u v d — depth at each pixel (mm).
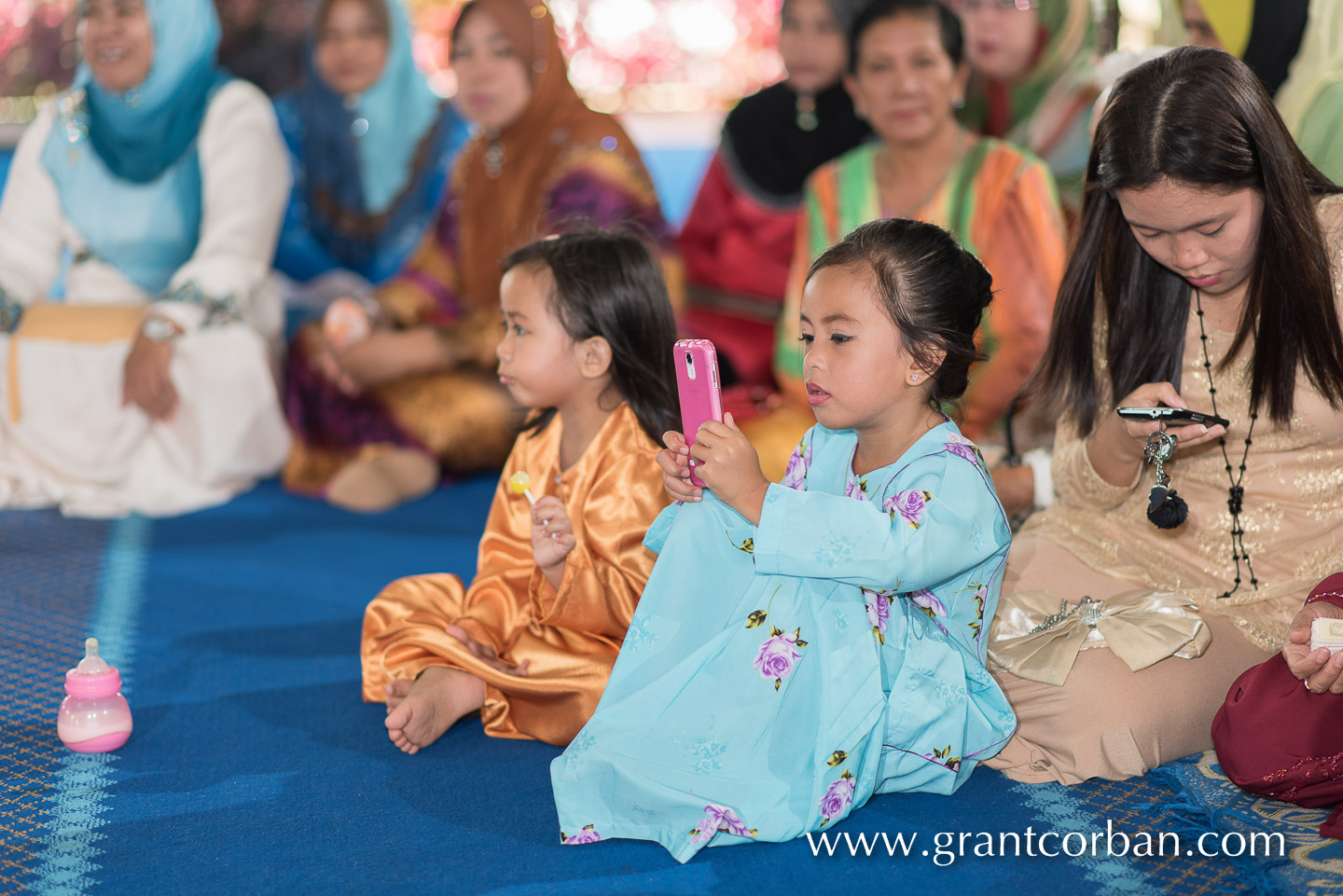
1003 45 2885
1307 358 1524
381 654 1870
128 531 2863
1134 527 1755
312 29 3711
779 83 3188
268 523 2920
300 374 3230
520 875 1385
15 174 3320
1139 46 2816
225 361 3086
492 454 3205
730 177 3240
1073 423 1790
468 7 3170
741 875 1378
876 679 1461
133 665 2055
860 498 1547
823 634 1479
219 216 3213
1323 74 2232
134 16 3145
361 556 2664
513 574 1868
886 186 2809
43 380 3092
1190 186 1434
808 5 3090
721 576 1567
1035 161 2672
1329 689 1412
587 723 1524
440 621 1851
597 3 5316
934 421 1560
